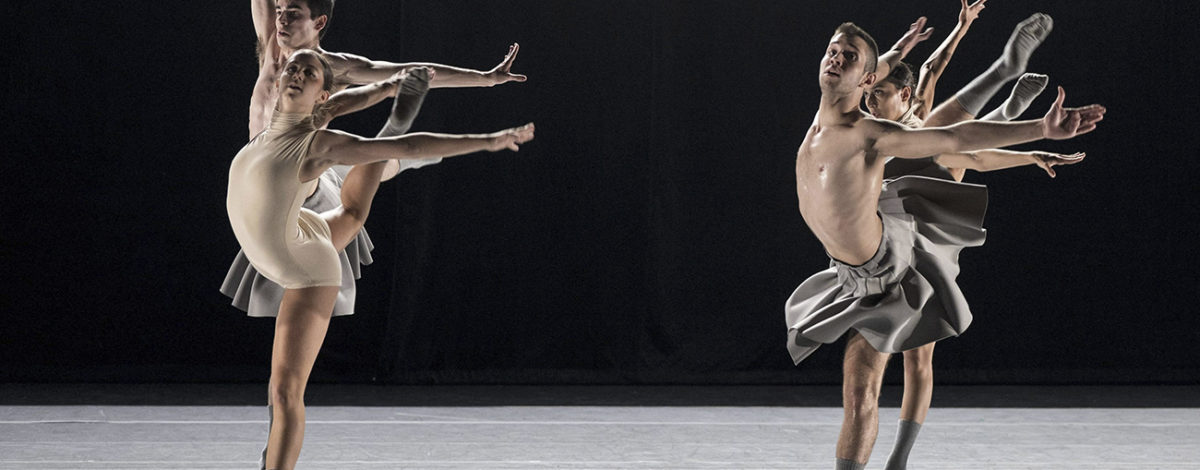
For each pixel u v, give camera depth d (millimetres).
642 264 6312
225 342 6223
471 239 6250
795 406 5645
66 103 6078
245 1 6141
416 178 6191
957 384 6441
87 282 6145
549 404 5613
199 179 6148
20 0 6047
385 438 4539
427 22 6129
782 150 6332
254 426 4824
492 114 6195
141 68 6094
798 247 6363
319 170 2670
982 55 6324
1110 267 6453
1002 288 6453
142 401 5539
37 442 4363
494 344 6285
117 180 6117
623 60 6262
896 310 2812
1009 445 4473
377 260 6277
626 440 4562
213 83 6129
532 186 6262
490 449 4316
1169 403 5777
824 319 2902
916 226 2861
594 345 6332
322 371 6273
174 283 6176
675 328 6355
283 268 2744
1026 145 6449
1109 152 6430
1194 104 6426
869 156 2615
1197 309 6469
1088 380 6457
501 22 6191
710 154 6328
